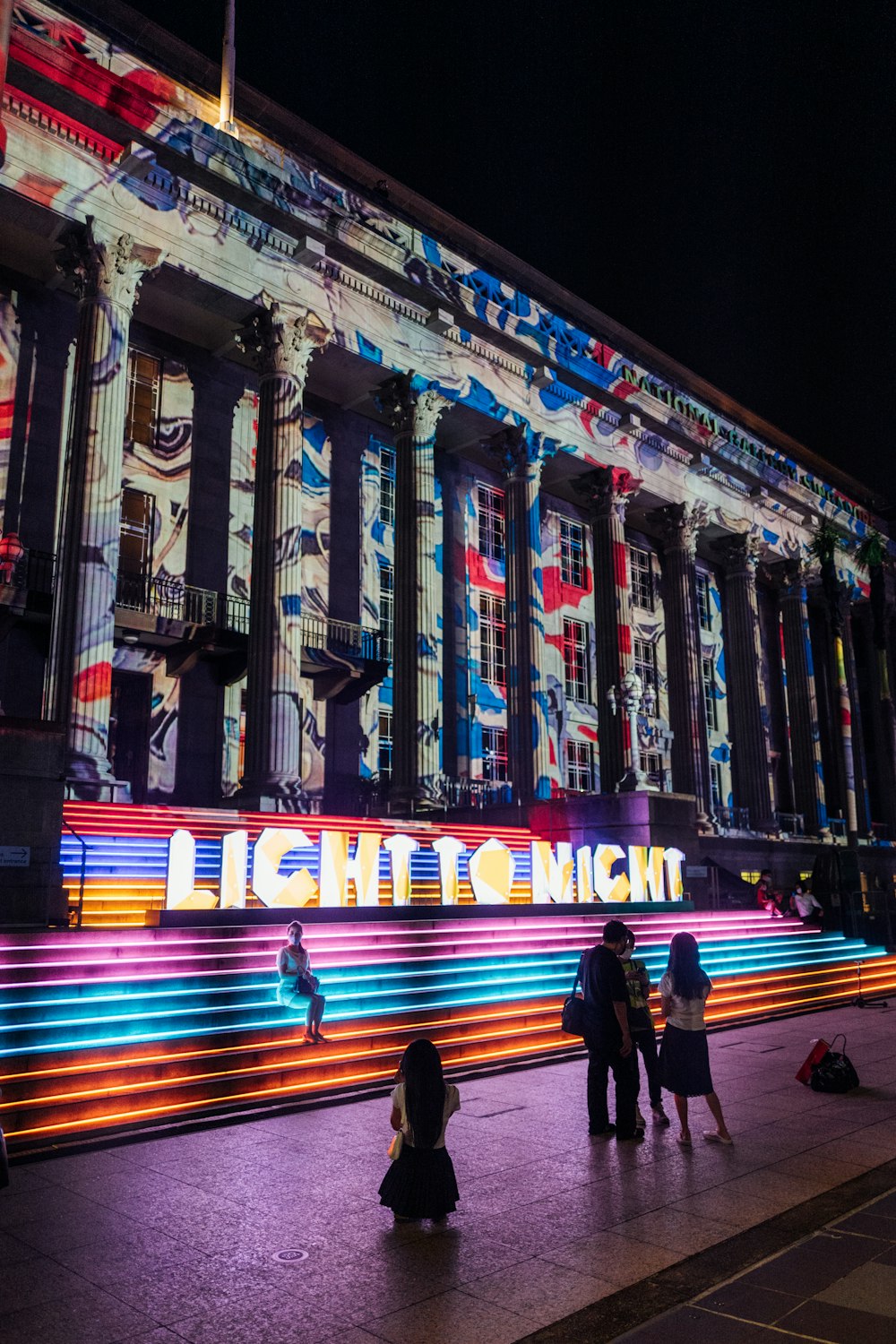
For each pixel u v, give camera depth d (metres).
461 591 38.38
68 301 27.95
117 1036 11.23
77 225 24.91
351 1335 5.33
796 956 22.58
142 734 28.36
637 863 24.27
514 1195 7.73
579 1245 6.64
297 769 26.59
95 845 18.97
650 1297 5.79
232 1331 5.38
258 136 28.66
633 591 47.28
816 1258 6.34
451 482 38.97
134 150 25.39
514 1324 5.45
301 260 29.39
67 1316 5.55
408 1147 7.26
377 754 34.16
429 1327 5.42
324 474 34.28
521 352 35.97
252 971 13.15
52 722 15.50
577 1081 12.56
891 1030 16.81
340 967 14.20
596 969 9.91
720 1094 11.66
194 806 28.88
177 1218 7.18
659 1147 9.23
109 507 23.86
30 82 23.78
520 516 35.78
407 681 30.81
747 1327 5.32
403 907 17.36
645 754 44.41
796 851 43.34
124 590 28.20
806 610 53.53
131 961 12.23
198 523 30.47
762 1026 17.44
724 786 50.66
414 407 32.28
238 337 29.70
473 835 26.97
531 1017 15.01
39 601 24.58
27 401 26.66
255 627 27.23
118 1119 9.96
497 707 38.97
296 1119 10.39
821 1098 11.38
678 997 9.52
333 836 17.00
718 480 46.50
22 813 14.99
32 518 26.22
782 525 52.03
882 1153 8.99
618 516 40.00
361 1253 6.50
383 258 30.89
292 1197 7.66
